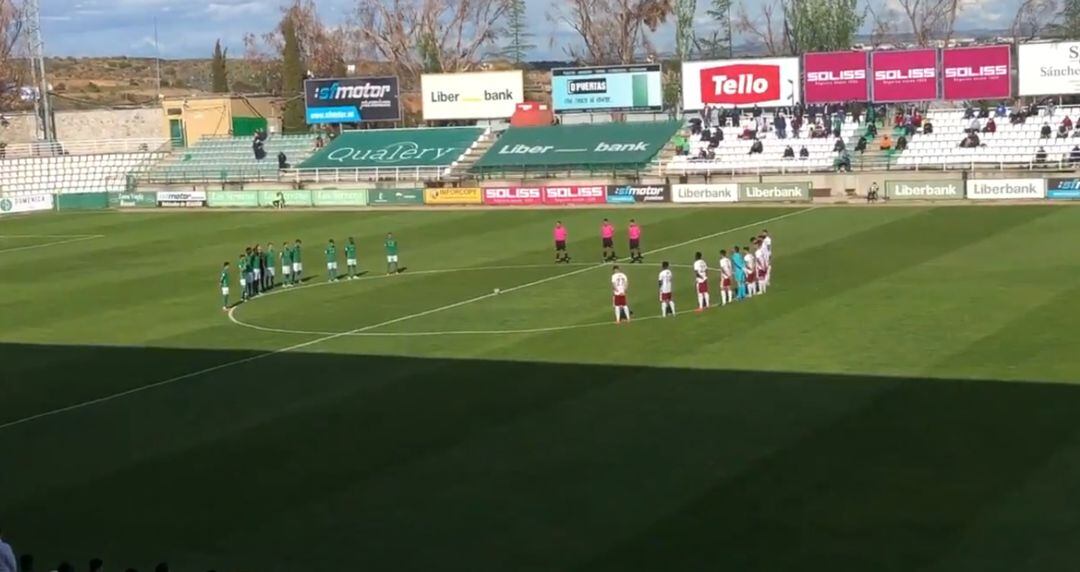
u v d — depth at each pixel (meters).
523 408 31.69
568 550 22.19
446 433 29.80
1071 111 83.31
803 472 25.47
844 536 22.05
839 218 68.31
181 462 28.78
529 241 66.62
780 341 37.97
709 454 27.02
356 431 30.45
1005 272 48.22
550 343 39.75
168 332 45.38
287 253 56.06
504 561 21.86
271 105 119.38
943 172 78.56
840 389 31.70
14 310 51.91
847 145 86.25
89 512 25.72
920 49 86.06
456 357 38.31
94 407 34.59
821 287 47.12
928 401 30.09
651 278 52.34
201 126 114.44
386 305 49.03
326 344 41.59
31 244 76.12
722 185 78.44
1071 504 22.95
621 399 32.03
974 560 20.75
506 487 25.67
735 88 90.75
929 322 39.50
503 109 101.50
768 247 47.88
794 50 127.69
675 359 36.31
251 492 26.33
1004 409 29.05
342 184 95.69
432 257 62.53
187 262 64.69
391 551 22.64
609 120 101.88
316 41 155.88
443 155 96.50
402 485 26.16
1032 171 77.12
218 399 34.62
